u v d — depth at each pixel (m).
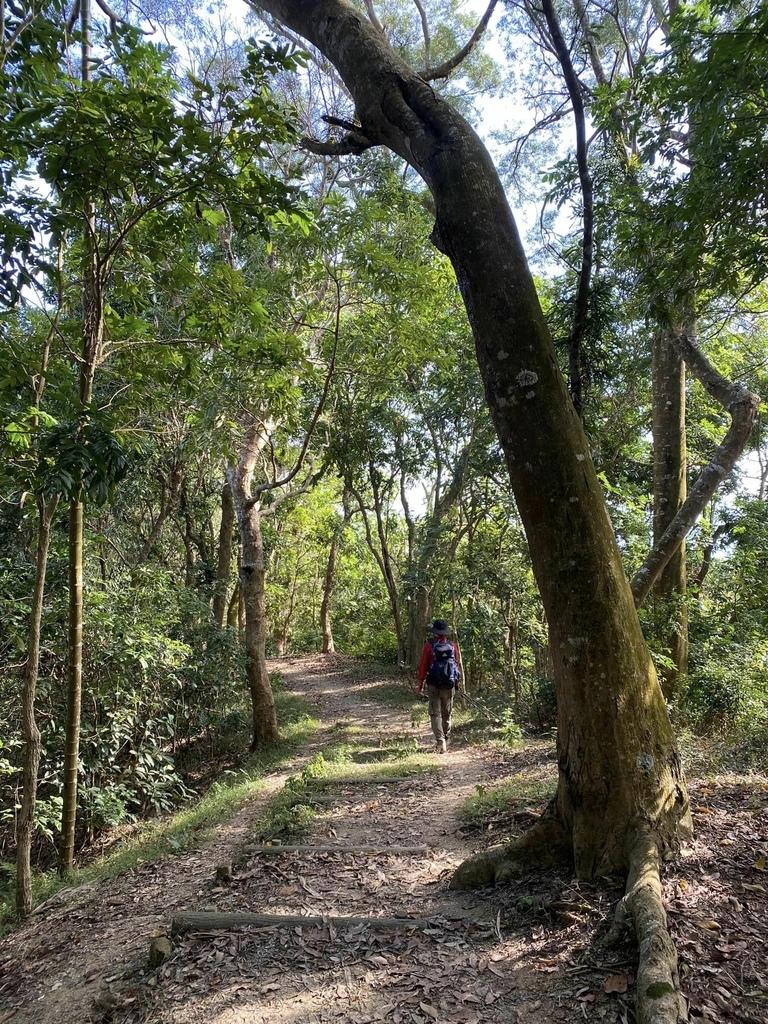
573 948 3.05
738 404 6.89
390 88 4.16
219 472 15.98
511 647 12.09
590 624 3.57
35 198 4.56
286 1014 3.00
